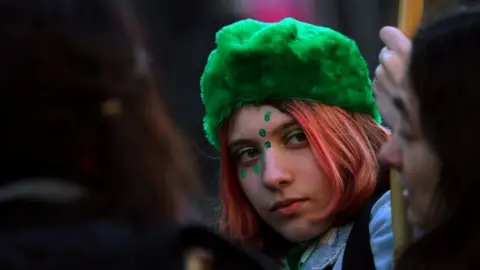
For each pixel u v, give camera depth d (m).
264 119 3.26
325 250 3.30
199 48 12.60
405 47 2.76
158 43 12.66
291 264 3.41
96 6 2.19
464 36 2.41
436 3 2.84
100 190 2.17
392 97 2.75
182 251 2.20
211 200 3.68
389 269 3.03
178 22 12.84
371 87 3.32
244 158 3.37
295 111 3.23
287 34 3.22
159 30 12.71
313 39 3.26
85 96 2.14
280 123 3.25
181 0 12.80
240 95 3.28
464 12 2.50
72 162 2.14
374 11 12.94
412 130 2.57
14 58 2.10
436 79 2.42
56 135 2.12
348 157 3.23
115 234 2.13
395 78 2.74
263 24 3.38
